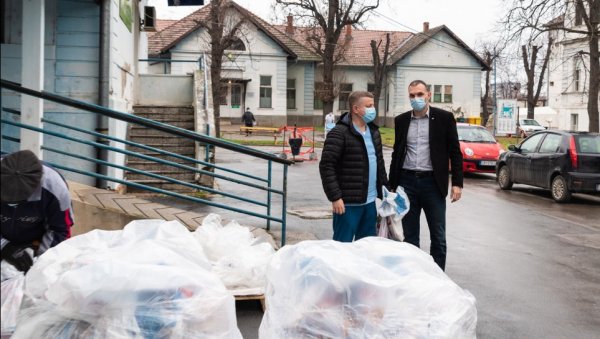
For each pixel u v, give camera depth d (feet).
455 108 164.66
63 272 9.69
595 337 16.63
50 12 31.65
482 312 18.57
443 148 19.47
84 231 23.95
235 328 10.09
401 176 19.88
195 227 24.13
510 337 16.42
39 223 11.31
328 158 17.84
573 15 116.16
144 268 9.41
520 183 48.73
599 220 36.78
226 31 124.57
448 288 9.84
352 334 9.23
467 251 27.35
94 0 31.96
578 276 23.39
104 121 32.09
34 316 9.30
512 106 96.37
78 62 32.24
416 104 19.36
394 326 9.27
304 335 9.40
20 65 28.45
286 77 146.72
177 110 48.91
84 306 9.00
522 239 30.48
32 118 24.66
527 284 22.02
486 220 35.96
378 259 10.30
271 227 29.66
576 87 129.18
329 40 132.67
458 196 19.69
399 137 19.95
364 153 18.20
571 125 130.72
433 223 19.57
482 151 59.82
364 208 18.48
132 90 49.06
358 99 18.24
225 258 17.30
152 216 24.70
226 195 25.04
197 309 9.33
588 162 42.65
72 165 31.94
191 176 40.14
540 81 164.76
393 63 161.07
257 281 17.07
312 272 9.63
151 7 56.59
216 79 98.12
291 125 158.51
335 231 18.44
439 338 9.25
